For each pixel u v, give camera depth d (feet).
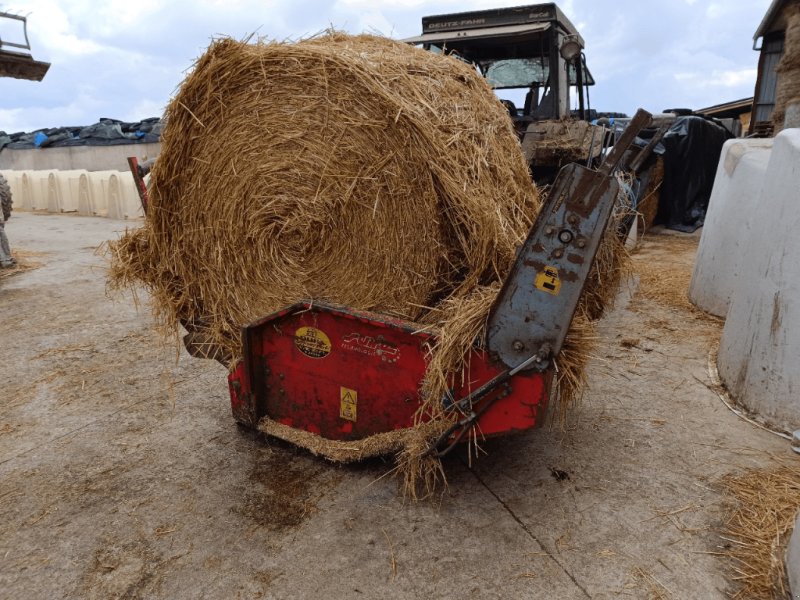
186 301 8.93
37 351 12.94
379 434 7.88
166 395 10.67
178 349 9.21
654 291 16.96
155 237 8.52
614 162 5.98
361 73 6.95
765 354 9.34
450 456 8.42
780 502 7.25
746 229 13.78
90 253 24.07
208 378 11.43
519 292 6.48
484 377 7.00
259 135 7.57
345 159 7.26
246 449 8.73
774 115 24.48
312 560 6.40
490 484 7.77
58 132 55.06
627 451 8.56
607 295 9.15
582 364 7.16
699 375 11.18
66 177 39.63
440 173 6.84
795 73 22.91
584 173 6.05
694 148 28.02
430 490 7.59
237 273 8.39
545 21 19.39
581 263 6.23
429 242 7.23
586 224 6.14
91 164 51.34
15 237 28.35
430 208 7.06
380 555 6.46
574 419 9.50
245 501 7.45
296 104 7.32
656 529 6.85
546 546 6.57
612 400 10.18
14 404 10.35
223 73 7.43
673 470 8.06
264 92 7.43
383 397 7.80
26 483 7.91
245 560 6.41
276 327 8.30
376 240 7.45
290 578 6.14
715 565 6.26
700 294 15.34
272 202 7.71
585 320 7.55
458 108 7.80
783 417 9.02
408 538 6.73
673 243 25.13
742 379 9.95
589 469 8.10
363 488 7.68
